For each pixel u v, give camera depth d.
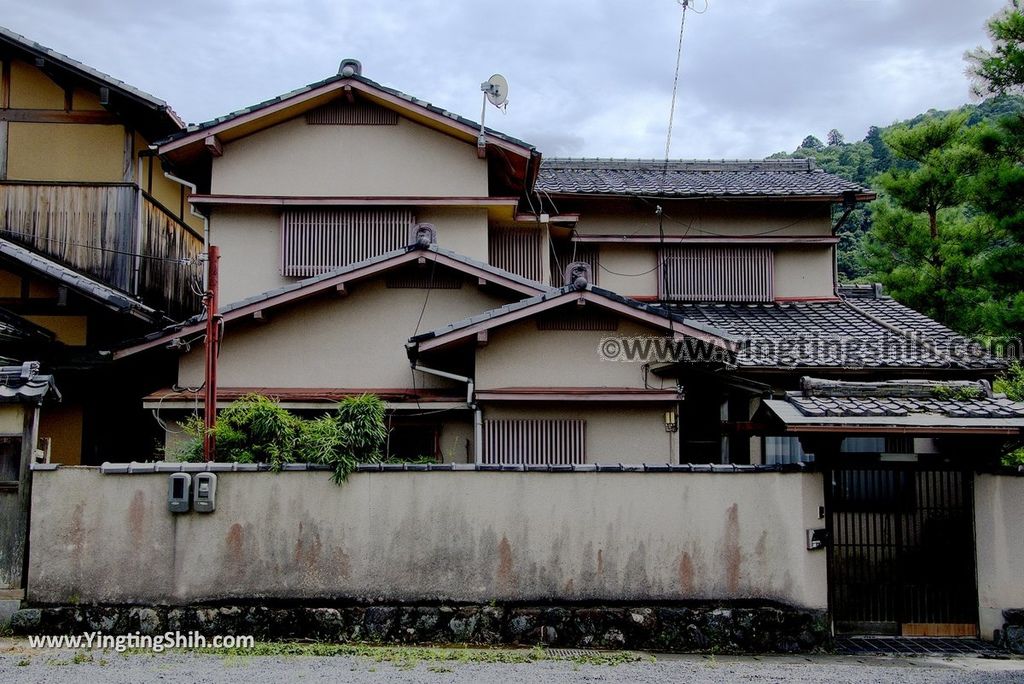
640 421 13.05
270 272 15.92
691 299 18.03
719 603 9.88
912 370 13.66
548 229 17.05
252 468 9.80
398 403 13.14
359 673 8.18
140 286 15.53
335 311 14.32
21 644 9.12
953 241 22.47
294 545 9.77
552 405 13.02
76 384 14.78
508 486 9.96
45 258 14.86
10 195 15.13
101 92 15.24
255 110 15.74
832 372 13.76
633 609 9.81
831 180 19.27
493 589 9.81
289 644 9.36
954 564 10.22
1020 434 9.41
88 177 15.57
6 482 9.66
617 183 18.73
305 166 16.25
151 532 9.70
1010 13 18.27
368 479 9.90
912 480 10.31
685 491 10.04
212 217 15.99
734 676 8.45
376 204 15.80
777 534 9.98
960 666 9.00
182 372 14.02
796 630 9.75
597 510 9.98
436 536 9.85
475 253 16.05
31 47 15.12
